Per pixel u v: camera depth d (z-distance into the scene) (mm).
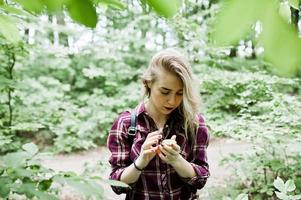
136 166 1429
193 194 1621
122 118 1604
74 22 496
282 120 2727
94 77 7859
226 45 340
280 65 326
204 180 1544
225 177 3480
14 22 565
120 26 8812
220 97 4590
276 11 337
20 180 918
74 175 889
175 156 1422
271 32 331
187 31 5148
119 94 7273
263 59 333
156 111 1555
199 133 1585
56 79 7824
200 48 5480
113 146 1578
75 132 5973
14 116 4898
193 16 5109
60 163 5121
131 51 8844
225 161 3020
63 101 6930
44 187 859
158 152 1420
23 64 7691
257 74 4258
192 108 1490
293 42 327
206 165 1607
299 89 5180
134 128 1562
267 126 2875
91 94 7832
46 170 986
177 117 1561
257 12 336
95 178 846
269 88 3646
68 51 6121
